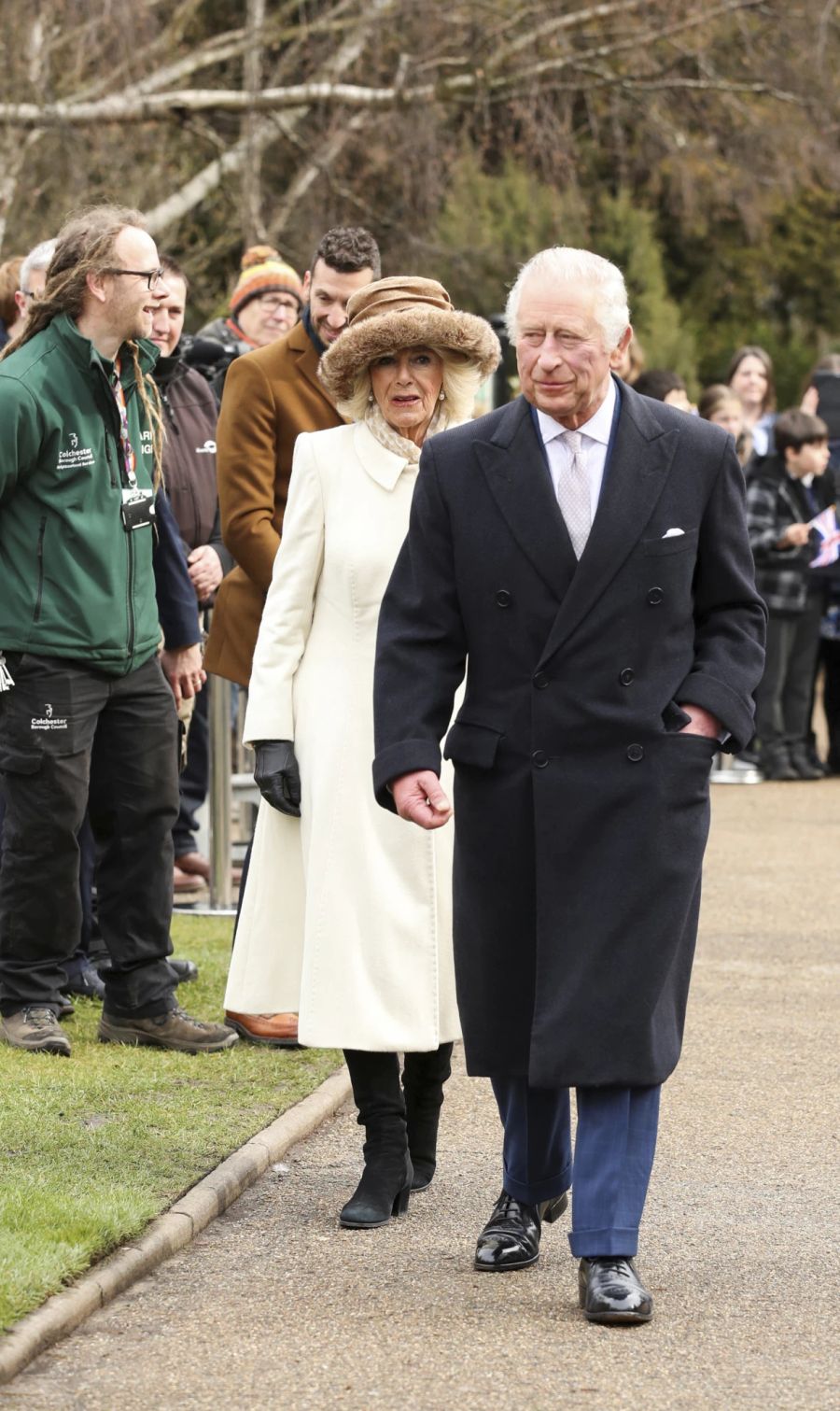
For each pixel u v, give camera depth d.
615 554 13.35
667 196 84.38
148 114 66.81
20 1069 18.80
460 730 13.77
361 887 15.48
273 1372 12.37
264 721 15.95
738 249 97.81
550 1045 13.25
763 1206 16.05
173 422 25.42
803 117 75.25
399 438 15.98
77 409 19.00
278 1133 17.19
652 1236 15.27
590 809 13.35
